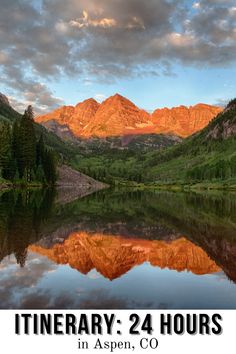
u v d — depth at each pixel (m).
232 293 16.14
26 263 20.47
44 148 160.38
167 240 29.28
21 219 39.22
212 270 20.28
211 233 33.19
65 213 48.03
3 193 90.38
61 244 26.25
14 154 137.00
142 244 27.45
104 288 16.42
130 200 85.81
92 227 35.69
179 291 16.33
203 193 154.25
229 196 122.12
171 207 64.31
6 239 27.16
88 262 21.36
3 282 16.84
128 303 14.57
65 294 15.35
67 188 162.62
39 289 15.94
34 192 106.25
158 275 19.03
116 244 27.22
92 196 101.94
